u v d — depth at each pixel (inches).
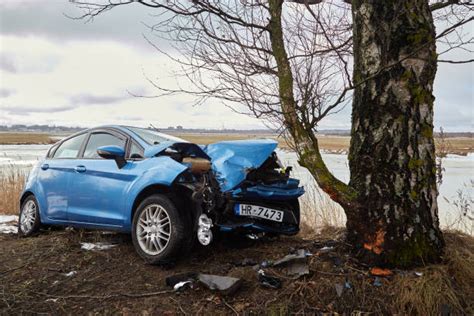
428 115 141.2
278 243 184.9
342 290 130.8
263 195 165.5
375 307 126.3
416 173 138.9
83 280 151.3
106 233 210.1
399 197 138.6
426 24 138.2
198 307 131.9
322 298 130.9
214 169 166.7
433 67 140.6
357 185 145.2
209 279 139.5
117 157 180.4
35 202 219.6
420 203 139.6
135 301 136.0
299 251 155.9
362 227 143.5
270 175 178.1
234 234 194.5
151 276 152.0
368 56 141.9
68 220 197.9
